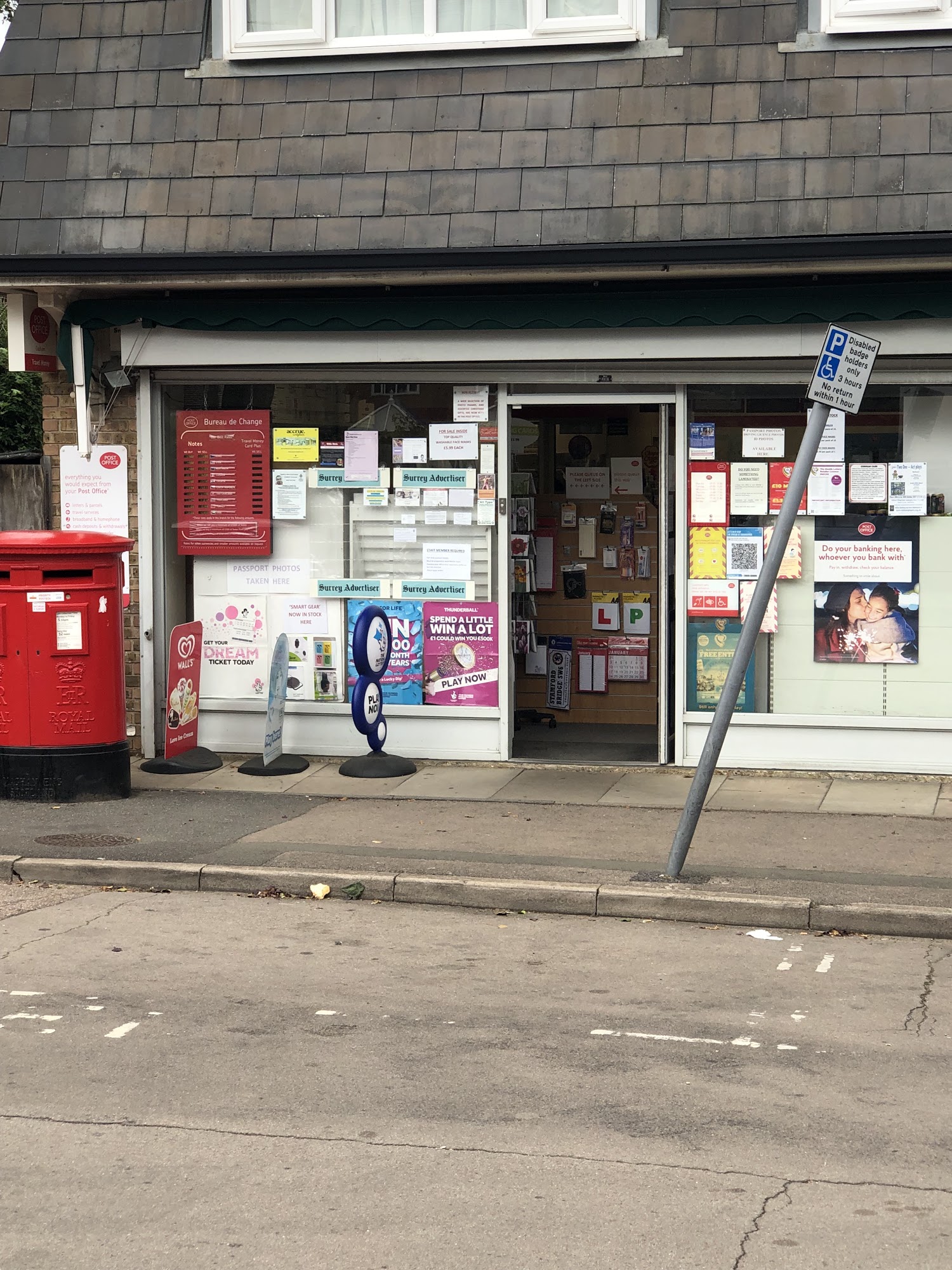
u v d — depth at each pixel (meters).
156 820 9.16
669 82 9.83
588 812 9.34
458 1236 4.02
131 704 11.27
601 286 10.07
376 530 10.95
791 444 10.26
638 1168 4.45
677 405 10.34
